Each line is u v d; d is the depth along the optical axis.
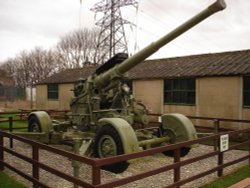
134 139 5.39
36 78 45.06
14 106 25.28
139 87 12.98
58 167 6.16
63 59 41.06
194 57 13.09
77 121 7.12
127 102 6.75
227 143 5.66
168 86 12.13
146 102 12.73
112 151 5.40
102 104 6.95
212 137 5.30
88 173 5.79
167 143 6.75
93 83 6.94
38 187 4.66
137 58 6.21
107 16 29.92
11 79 48.66
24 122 12.77
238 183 4.61
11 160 6.64
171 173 5.82
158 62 14.02
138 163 6.49
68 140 6.71
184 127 6.51
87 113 6.91
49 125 7.52
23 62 46.59
